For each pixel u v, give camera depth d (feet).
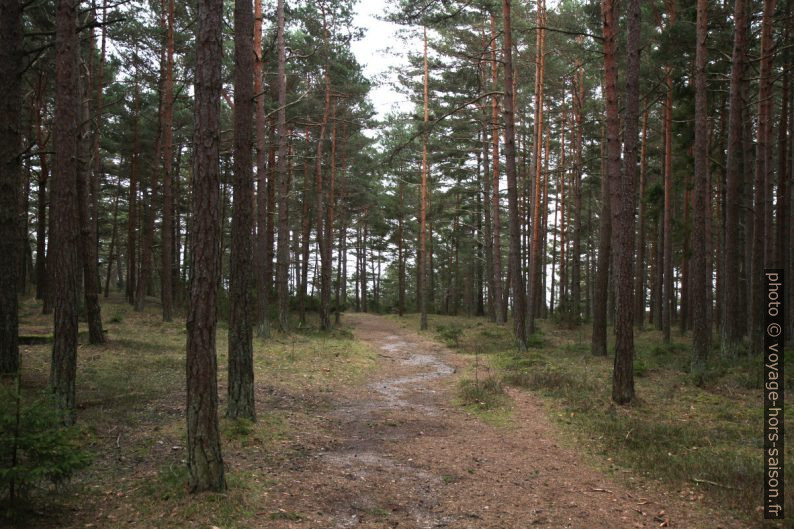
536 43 76.95
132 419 25.46
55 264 23.54
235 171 26.40
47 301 66.95
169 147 72.59
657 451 24.17
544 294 125.70
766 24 48.03
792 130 65.10
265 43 71.36
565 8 71.26
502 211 133.28
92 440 22.38
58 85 23.82
